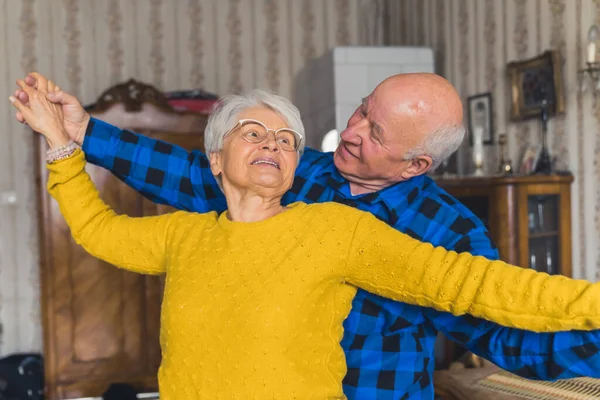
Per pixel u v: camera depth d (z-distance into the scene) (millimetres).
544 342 1139
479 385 2051
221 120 1310
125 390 3336
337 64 3607
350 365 1407
